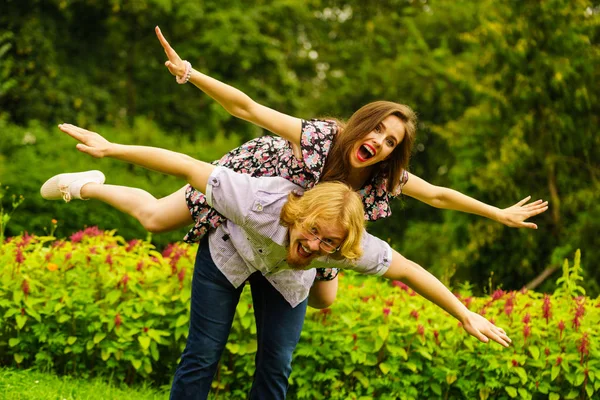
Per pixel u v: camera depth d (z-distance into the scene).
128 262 5.88
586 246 12.15
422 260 17.44
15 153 13.21
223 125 19.47
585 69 12.66
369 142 3.45
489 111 13.76
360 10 23.58
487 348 5.50
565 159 12.88
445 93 20.06
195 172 3.36
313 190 3.29
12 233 12.15
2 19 17.20
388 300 5.83
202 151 14.84
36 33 17.27
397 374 5.50
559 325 5.43
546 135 12.83
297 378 5.52
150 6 18.44
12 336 5.76
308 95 22.45
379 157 3.48
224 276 3.71
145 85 19.64
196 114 19.34
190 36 19.06
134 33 19.44
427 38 21.64
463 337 5.57
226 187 3.34
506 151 12.80
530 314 5.62
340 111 21.67
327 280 4.01
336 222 3.20
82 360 5.71
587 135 12.76
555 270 12.73
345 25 23.38
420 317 5.62
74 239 6.27
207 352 3.74
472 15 19.81
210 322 3.73
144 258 6.00
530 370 5.56
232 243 3.67
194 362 3.73
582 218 12.30
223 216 3.64
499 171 12.94
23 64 17.20
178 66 3.37
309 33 21.91
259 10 19.56
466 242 13.75
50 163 12.77
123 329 5.58
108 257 5.76
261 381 3.91
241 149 3.78
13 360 5.74
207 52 18.50
